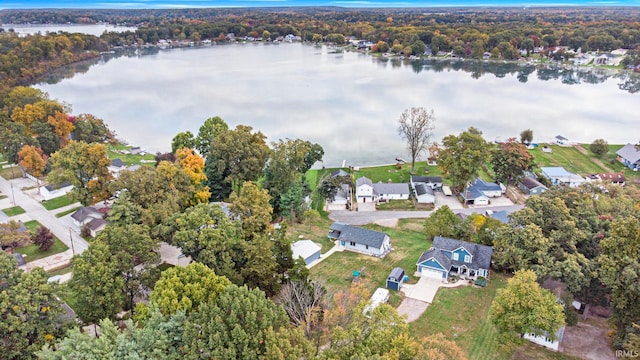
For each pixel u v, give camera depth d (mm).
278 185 79938
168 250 64438
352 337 35688
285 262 53688
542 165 106500
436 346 36031
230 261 50750
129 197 62188
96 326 44875
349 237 66875
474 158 88250
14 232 63219
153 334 33500
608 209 59781
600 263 45781
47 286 38500
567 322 46781
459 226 66562
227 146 82562
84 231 68938
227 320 34875
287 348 33375
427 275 59000
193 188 71312
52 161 79438
